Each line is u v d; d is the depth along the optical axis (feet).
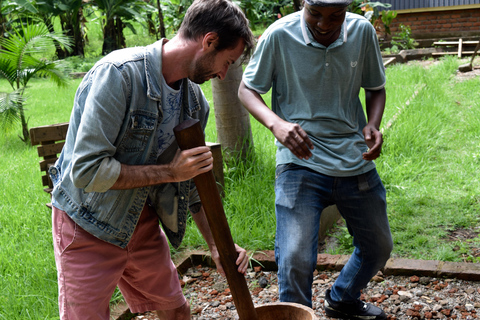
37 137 15.19
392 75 36.63
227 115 16.63
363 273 9.22
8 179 19.97
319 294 11.23
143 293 7.91
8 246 13.01
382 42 53.31
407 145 19.65
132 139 6.50
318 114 8.45
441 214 14.78
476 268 11.26
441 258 12.28
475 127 22.50
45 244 13.32
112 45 72.43
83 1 73.05
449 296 10.71
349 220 8.76
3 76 31.01
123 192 6.68
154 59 6.40
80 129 6.00
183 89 7.02
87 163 5.94
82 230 6.69
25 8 59.62
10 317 10.02
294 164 8.50
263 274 12.35
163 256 7.76
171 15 59.41
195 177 6.24
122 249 7.06
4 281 11.18
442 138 21.63
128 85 6.22
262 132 20.93
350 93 8.59
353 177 8.45
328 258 12.27
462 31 51.90
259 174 16.37
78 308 6.68
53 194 6.75
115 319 10.36
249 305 6.73
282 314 6.75
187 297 11.57
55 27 85.61
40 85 53.26
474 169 18.01
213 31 6.17
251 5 57.62
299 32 8.38
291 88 8.62
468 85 32.30
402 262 11.80
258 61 8.64
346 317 10.09
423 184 16.97
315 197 8.34
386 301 10.78
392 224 14.33
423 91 29.32
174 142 7.24
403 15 53.88
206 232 8.16
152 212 7.64
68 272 6.69
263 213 14.07
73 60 65.05
